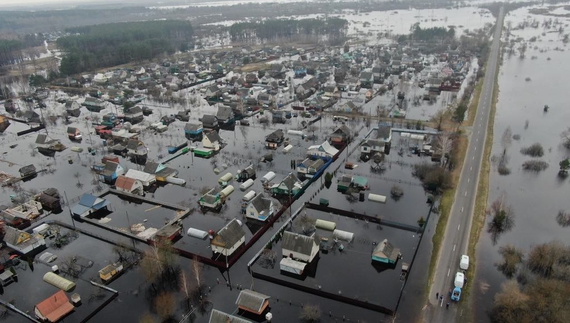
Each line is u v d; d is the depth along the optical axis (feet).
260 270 178.81
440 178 243.40
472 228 203.00
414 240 196.24
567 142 305.32
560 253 179.22
